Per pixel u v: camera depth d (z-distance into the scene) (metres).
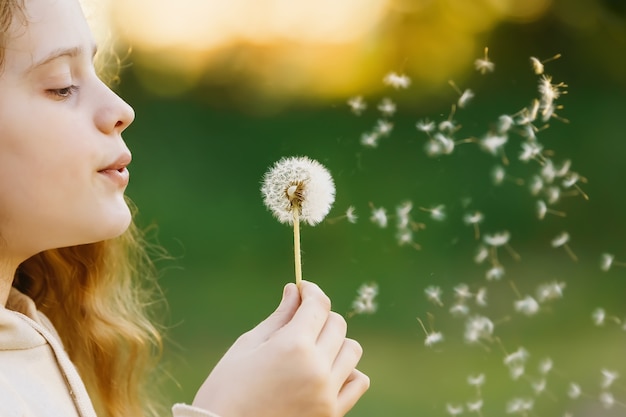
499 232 5.58
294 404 1.22
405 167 6.13
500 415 3.79
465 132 6.36
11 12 1.19
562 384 4.04
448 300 4.94
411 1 6.85
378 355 4.55
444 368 4.25
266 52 7.19
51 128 1.21
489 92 6.59
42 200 1.22
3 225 1.24
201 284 5.97
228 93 7.15
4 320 1.25
